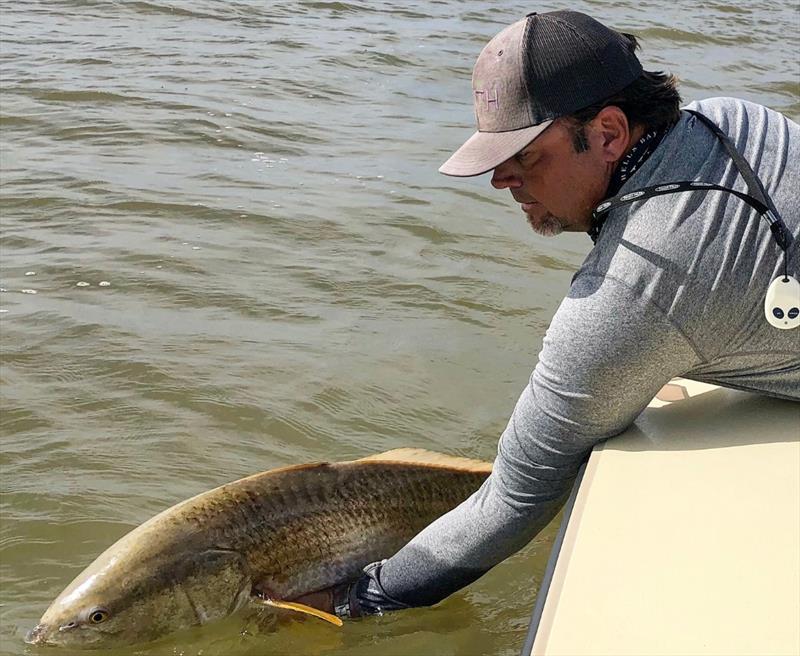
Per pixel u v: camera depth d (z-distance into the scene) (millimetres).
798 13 9188
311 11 7719
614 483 1415
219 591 1826
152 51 6258
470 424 2543
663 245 1390
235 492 1868
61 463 2336
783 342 1450
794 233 1406
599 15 8258
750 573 1253
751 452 1471
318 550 1885
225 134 4773
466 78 6148
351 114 5270
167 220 3736
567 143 1431
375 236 3660
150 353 2787
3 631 1870
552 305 3186
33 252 3430
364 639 1873
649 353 1418
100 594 1787
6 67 5703
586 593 1235
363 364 2783
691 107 1509
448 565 1709
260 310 3076
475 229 3766
